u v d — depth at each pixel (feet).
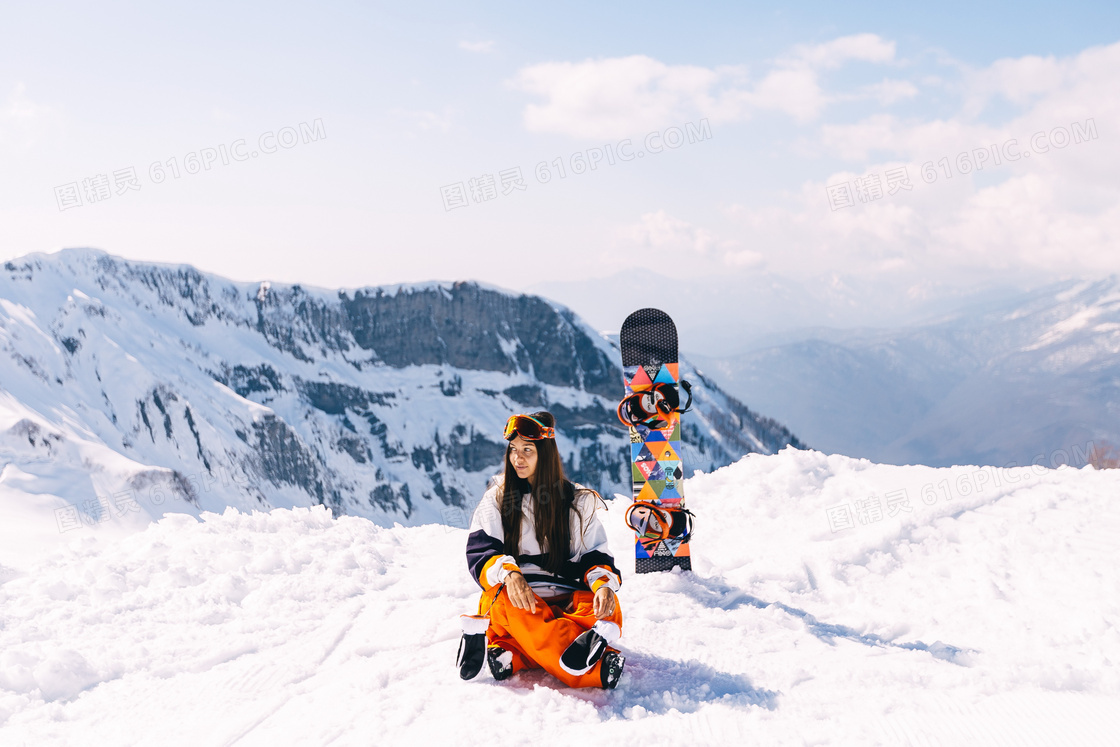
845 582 16.08
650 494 16.03
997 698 9.15
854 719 8.66
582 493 10.49
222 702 9.83
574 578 10.50
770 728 8.38
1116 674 9.61
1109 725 8.20
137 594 14.48
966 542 17.66
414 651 11.85
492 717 8.67
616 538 19.53
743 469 25.04
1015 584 14.93
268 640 12.37
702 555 18.42
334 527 21.33
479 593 15.56
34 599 13.98
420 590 15.60
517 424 10.20
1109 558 15.53
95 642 12.00
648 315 16.02
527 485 10.52
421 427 533.55
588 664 9.41
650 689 9.96
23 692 10.24
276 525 20.40
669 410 15.87
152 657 11.56
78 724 9.35
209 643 12.21
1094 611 12.80
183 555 16.71
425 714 8.93
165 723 9.25
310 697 9.86
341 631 12.88
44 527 42.47
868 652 11.76
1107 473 22.24
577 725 8.53
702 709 9.02
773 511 21.57
